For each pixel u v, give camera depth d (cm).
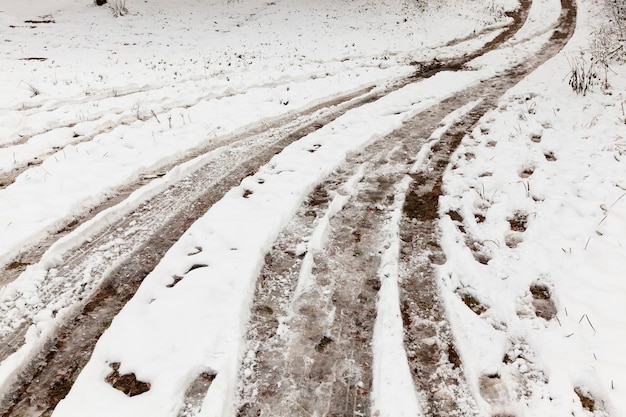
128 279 384
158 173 582
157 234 448
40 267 393
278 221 452
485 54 1336
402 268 392
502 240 426
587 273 371
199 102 873
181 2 2156
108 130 725
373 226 456
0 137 666
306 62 1247
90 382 278
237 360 290
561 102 826
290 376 285
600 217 449
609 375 276
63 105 836
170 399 262
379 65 1234
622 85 866
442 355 302
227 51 1412
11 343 313
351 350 306
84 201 496
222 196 523
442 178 560
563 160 589
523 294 355
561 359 291
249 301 347
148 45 1491
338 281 375
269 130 741
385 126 733
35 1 1955
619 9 1541
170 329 314
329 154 620
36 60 1212
